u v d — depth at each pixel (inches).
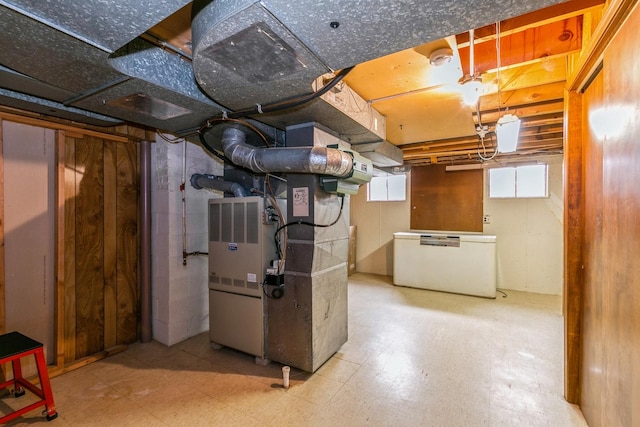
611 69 54.5
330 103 78.7
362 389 86.4
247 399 81.6
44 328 95.3
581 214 76.2
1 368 85.6
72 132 99.4
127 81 63.8
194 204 123.4
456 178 213.9
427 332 127.2
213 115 85.5
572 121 76.9
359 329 130.3
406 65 76.2
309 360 93.7
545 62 78.8
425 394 84.0
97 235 107.2
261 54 53.2
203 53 52.6
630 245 48.3
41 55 53.6
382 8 41.3
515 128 89.0
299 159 84.1
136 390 85.7
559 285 186.4
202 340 119.6
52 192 96.7
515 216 197.3
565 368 81.1
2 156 86.2
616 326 54.0
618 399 52.9
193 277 123.1
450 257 189.8
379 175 235.5
